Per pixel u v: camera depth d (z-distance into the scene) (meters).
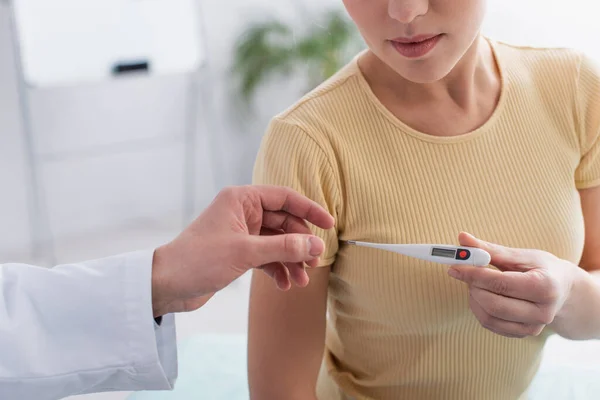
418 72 0.80
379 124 0.90
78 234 3.20
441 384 0.94
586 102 0.96
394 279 0.87
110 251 3.04
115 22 2.91
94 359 0.75
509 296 0.77
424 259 0.81
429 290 0.86
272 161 0.89
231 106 3.39
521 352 0.95
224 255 0.72
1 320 0.73
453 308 0.87
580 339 0.93
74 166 3.14
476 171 0.90
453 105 0.91
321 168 0.87
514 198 0.91
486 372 0.94
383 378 0.95
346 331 0.97
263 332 0.89
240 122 3.42
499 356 0.94
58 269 0.77
